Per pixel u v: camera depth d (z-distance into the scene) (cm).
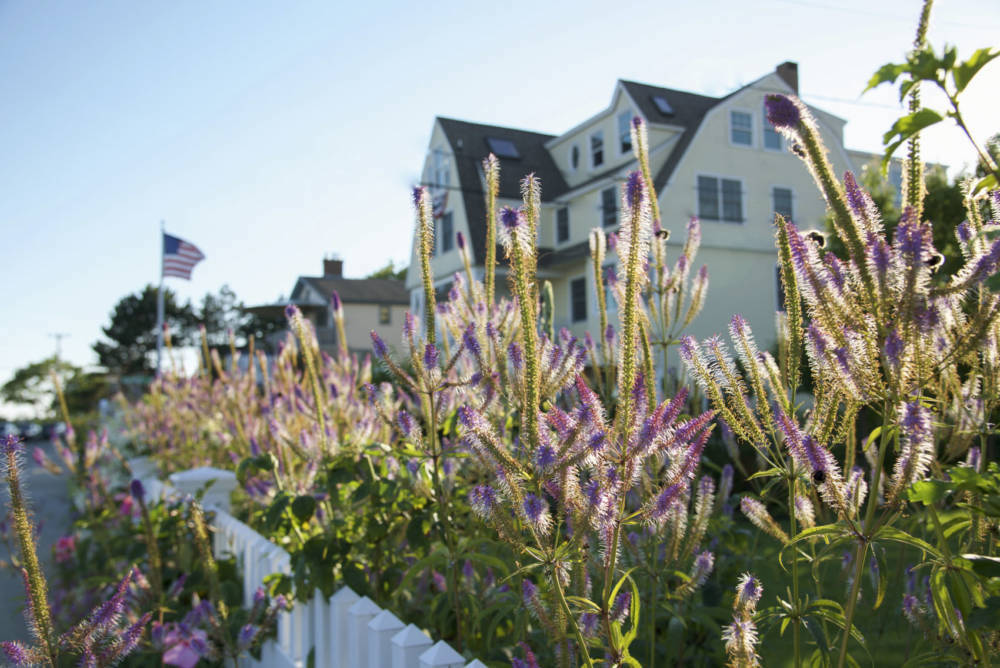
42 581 204
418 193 223
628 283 164
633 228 164
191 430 711
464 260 274
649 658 249
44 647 204
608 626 163
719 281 2023
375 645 246
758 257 2092
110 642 224
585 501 160
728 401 182
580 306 2281
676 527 219
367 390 259
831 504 150
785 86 2194
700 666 256
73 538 627
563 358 200
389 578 323
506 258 177
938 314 137
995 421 190
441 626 275
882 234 144
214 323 5497
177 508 488
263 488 388
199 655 344
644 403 161
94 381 3534
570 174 2452
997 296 136
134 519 544
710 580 300
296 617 342
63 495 1127
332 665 289
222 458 662
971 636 147
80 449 705
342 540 310
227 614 371
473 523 294
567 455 158
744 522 372
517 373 194
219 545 510
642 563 234
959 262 190
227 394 520
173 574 482
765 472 171
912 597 191
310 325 321
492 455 169
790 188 2159
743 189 2102
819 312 150
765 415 171
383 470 306
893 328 138
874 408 157
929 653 173
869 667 230
